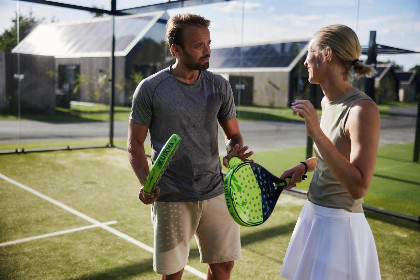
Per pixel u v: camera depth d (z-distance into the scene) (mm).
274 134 12102
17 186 5449
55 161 7219
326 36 1560
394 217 4543
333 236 1572
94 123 13688
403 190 5719
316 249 1612
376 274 1655
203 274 3078
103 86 18250
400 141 10453
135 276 2992
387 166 7352
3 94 12586
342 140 1529
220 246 2199
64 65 15641
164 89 2010
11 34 11828
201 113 2057
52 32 21609
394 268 3246
